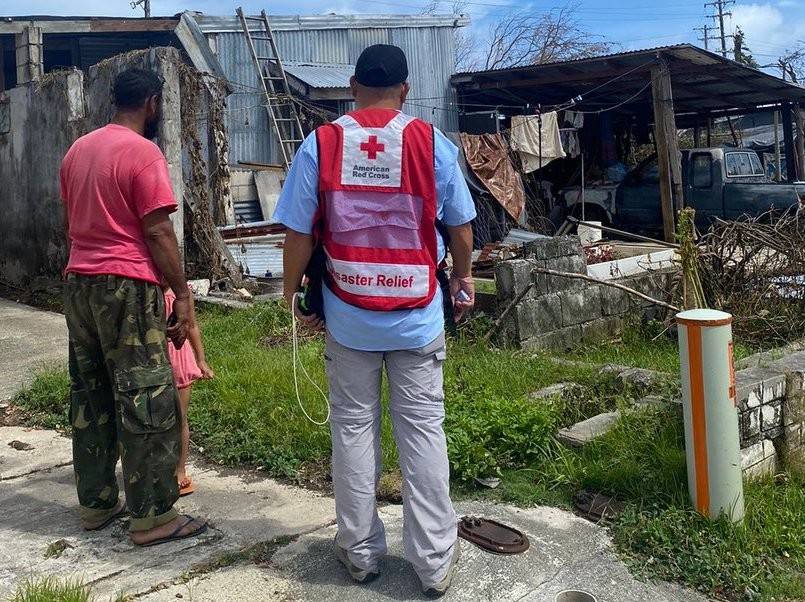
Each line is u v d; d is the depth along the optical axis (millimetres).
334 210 2811
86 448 3453
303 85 15227
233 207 12391
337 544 3068
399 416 2959
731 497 3395
